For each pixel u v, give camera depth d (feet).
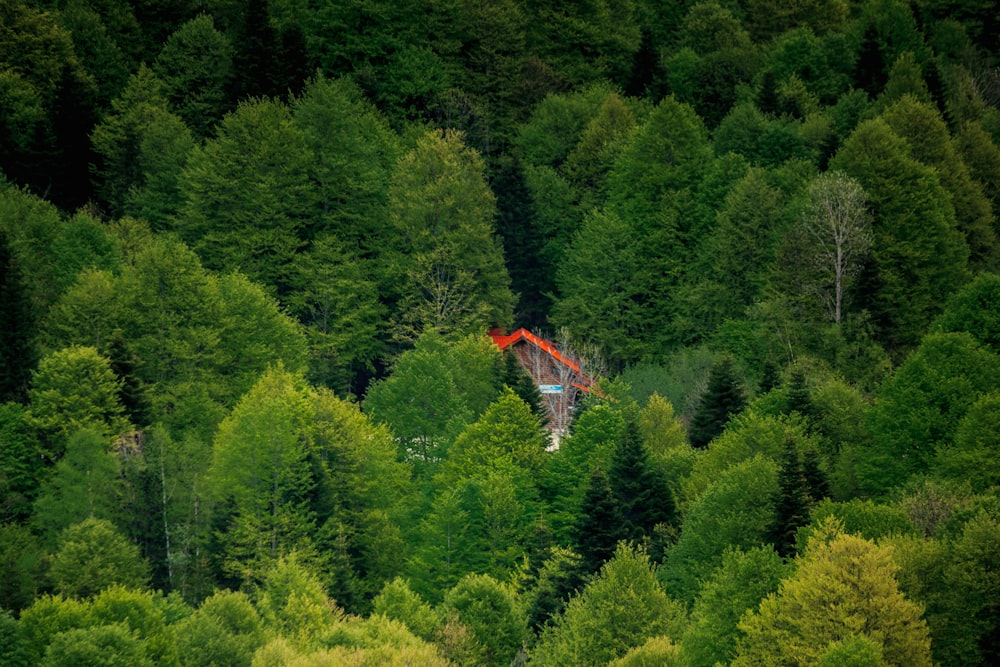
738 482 430.61
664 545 465.06
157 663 385.91
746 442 486.79
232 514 524.93
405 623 409.69
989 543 340.39
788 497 404.57
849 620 311.27
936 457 452.35
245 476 519.19
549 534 517.14
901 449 468.75
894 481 460.96
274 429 522.47
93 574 468.34
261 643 406.62
